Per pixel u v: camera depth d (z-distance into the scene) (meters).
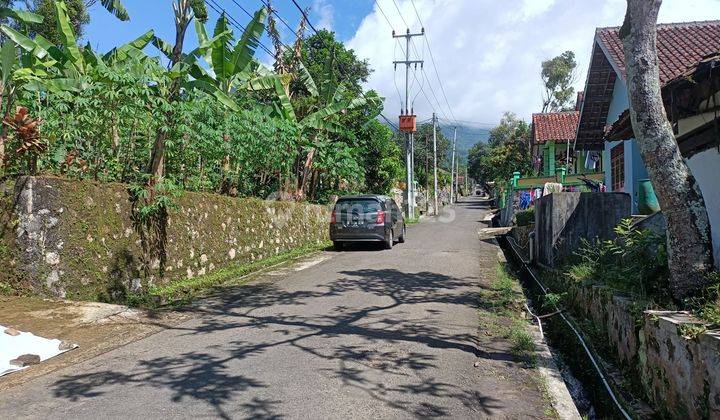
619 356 5.52
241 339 6.00
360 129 25.33
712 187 6.23
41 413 4.00
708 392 3.57
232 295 8.62
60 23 10.23
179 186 9.66
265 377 4.75
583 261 8.49
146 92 8.12
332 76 17.97
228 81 12.52
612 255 7.67
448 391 4.51
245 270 11.03
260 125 11.63
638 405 4.64
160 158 8.81
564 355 6.50
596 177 20.73
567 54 44.12
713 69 5.30
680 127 6.97
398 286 9.31
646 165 5.12
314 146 16.78
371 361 5.23
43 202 7.02
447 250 14.91
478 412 4.11
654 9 5.05
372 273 10.74
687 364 3.88
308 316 7.11
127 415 3.95
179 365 5.10
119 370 4.96
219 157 10.78
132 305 7.71
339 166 18.97
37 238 6.96
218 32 12.06
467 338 6.08
